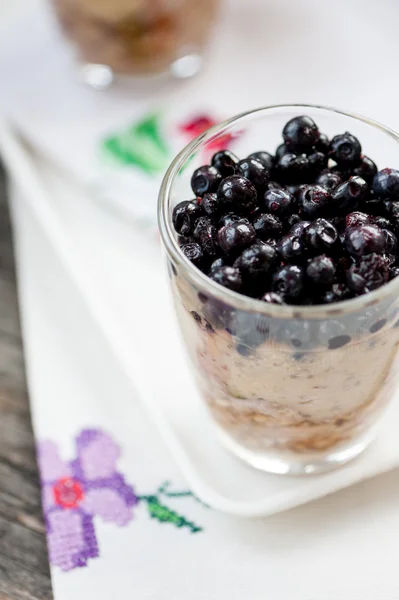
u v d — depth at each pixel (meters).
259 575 0.42
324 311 0.37
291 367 0.39
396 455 0.44
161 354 0.49
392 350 0.40
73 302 0.52
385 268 0.38
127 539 0.44
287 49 0.63
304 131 0.42
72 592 0.42
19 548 0.45
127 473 0.46
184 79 0.62
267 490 0.45
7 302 0.53
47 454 0.47
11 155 0.57
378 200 0.41
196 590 0.42
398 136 0.41
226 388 0.42
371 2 0.66
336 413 0.42
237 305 0.38
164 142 0.58
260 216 0.40
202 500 0.44
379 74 0.60
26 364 0.50
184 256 0.39
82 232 0.55
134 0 0.57
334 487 0.43
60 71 0.64
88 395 0.48
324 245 0.38
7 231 0.56
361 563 0.42
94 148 0.58
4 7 0.69
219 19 0.63
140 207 0.55
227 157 0.42
